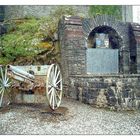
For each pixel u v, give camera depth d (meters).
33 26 13.05
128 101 10.00
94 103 10.17
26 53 12.20
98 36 13.78
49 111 8.68
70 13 14.06
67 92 11.55
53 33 12.77
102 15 13.58
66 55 11.72
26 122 7.71
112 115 9.17
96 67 13.64
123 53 14.21
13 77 8.64
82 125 7.90
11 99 9.17
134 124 8.38
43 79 8.66
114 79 9.91
